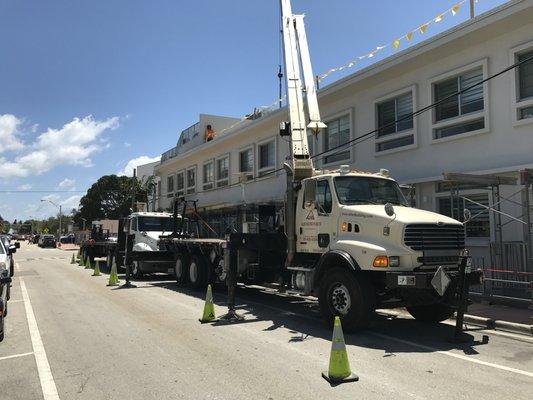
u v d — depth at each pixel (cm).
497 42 1299
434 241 842
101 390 566
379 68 1617
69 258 3744
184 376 614
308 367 647
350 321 841
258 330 894
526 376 605
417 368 641
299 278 1004
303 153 1143
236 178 2714
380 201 967
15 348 773
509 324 884
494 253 1155
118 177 6775
